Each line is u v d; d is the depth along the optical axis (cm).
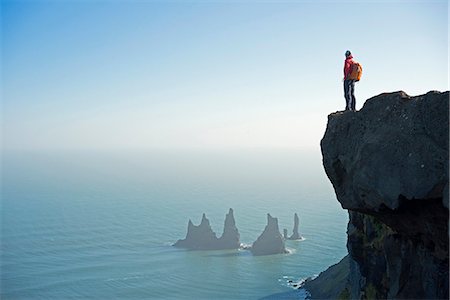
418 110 1912
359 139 2114
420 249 2108
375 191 1945
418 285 2109
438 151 1794
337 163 2225
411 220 2000
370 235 2744
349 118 2203
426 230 1969
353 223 2973
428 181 1786
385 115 2044
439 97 1864
